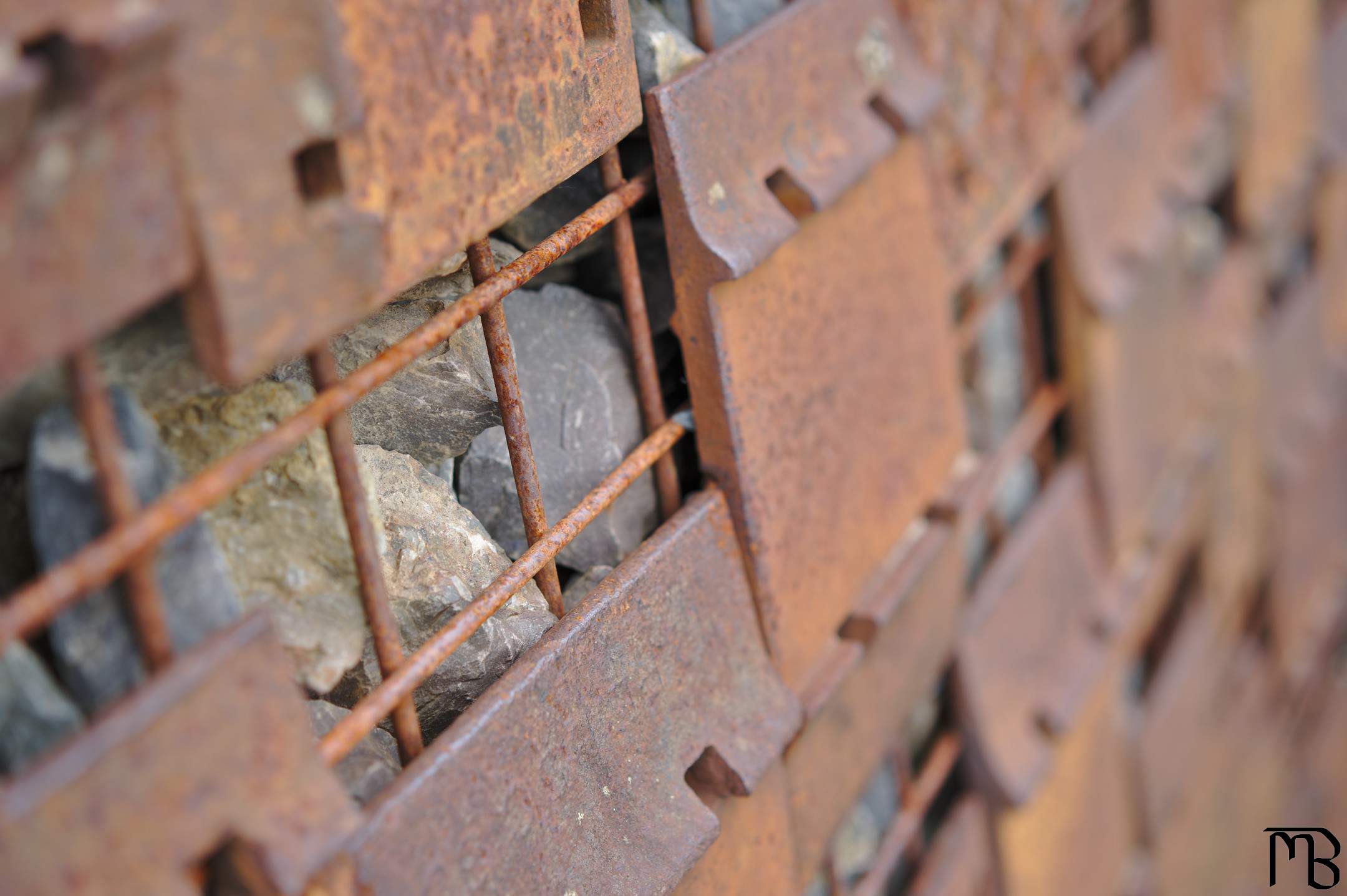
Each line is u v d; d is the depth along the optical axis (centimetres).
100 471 97
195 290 98
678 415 120
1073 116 158
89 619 101
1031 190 152
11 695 100
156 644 99
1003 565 155
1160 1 183
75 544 100
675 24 123
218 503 110
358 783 108
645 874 114
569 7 109
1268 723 290
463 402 117
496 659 115
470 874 108
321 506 111
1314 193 265
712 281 116
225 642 100
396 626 110
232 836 100
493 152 107
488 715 109
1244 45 213
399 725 108
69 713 101
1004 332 215
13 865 95
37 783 96
